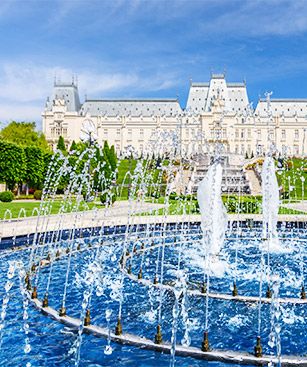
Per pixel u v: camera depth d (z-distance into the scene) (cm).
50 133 15788
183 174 6725
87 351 1017
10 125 11231
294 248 2439
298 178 7169
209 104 14912
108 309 1305
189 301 1384
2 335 1106
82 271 1817
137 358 986
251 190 6291
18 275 1711
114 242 2539
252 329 1151
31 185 6994
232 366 956
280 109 14975
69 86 16150
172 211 4041
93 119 15675
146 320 1216
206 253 1964
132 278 1677
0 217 3262
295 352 1009
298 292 1501
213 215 1938
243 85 15288
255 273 1791
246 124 14562
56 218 3200
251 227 3275
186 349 1009
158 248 2402
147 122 15312
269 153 2466
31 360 970
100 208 4269
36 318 1229
